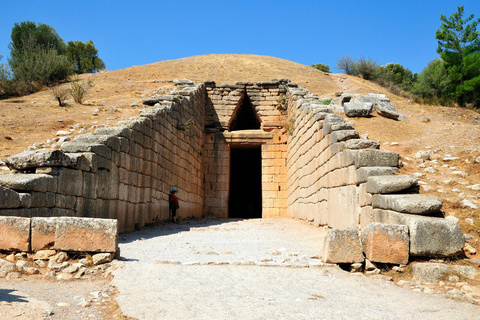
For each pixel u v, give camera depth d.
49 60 29.00
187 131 20.61
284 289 6.17
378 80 41.62
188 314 4.88
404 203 8.23
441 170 13.65
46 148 13.61
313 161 16.38
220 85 26.42
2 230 7.19
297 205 20.72
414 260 7.73
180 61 37.56
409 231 7.73
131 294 5.56
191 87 23.61
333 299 5.79
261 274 6.96
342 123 13.30
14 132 15.59
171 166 18.19
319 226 15.02
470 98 30.97
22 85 26.28
